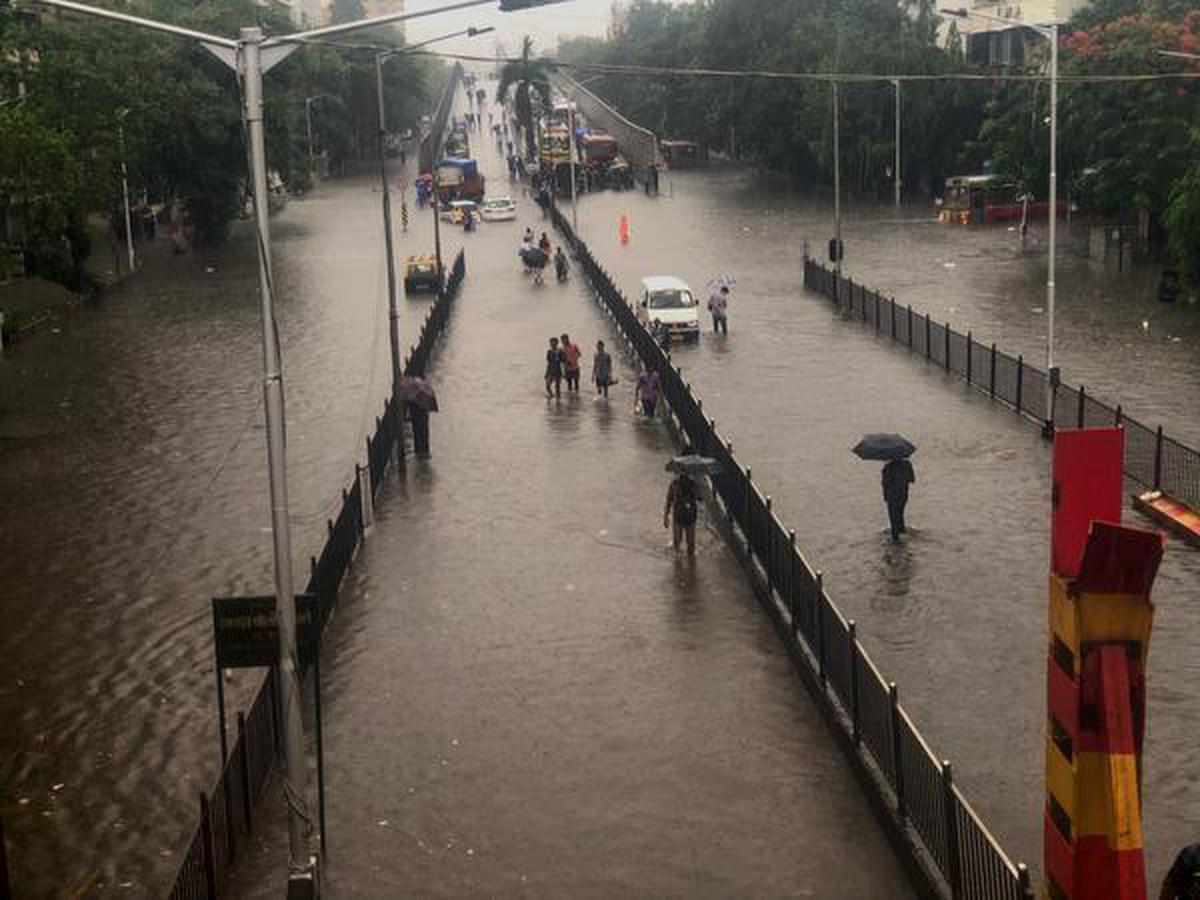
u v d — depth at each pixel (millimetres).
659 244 69125
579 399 37094
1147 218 57000
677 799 15883
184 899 12789
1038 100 61844
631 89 140125
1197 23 60156
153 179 71688
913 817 14375
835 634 17422
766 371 39062
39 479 30141
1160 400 33344
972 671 18828
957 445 30484
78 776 17031
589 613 21641
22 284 55156
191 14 78000
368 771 16766
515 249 70000
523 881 14336
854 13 103000
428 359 41938
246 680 19562
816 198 88812
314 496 28500
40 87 53938
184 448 32469
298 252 71000
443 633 21000
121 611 22297
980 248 63625
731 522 24984
